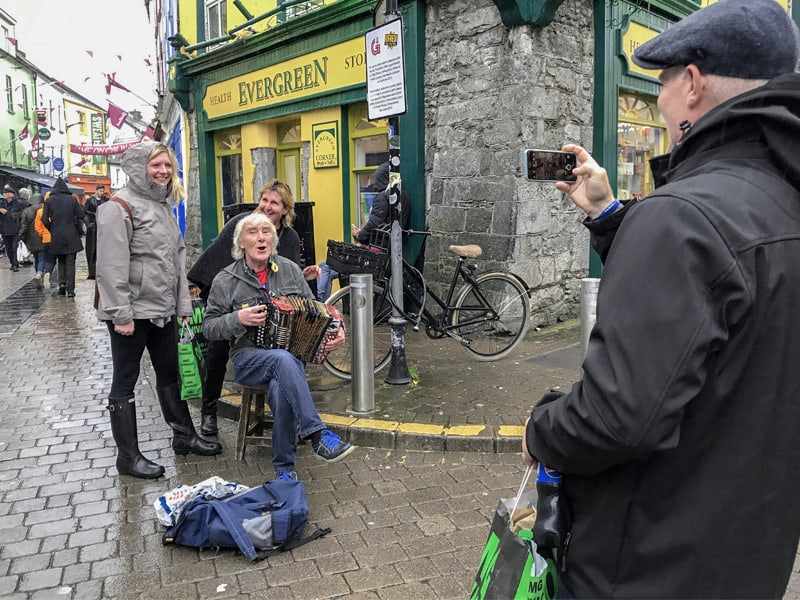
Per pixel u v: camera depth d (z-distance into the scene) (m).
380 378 5.62
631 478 1.19
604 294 1.16
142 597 2.76
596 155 7.68
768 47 1.17
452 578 2.86
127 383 4.00
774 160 1.16
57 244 11.72
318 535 3.23
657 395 1.05
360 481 3.90
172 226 4.07
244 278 4.00
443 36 7.41
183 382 4.61
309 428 3.59
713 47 1.19
